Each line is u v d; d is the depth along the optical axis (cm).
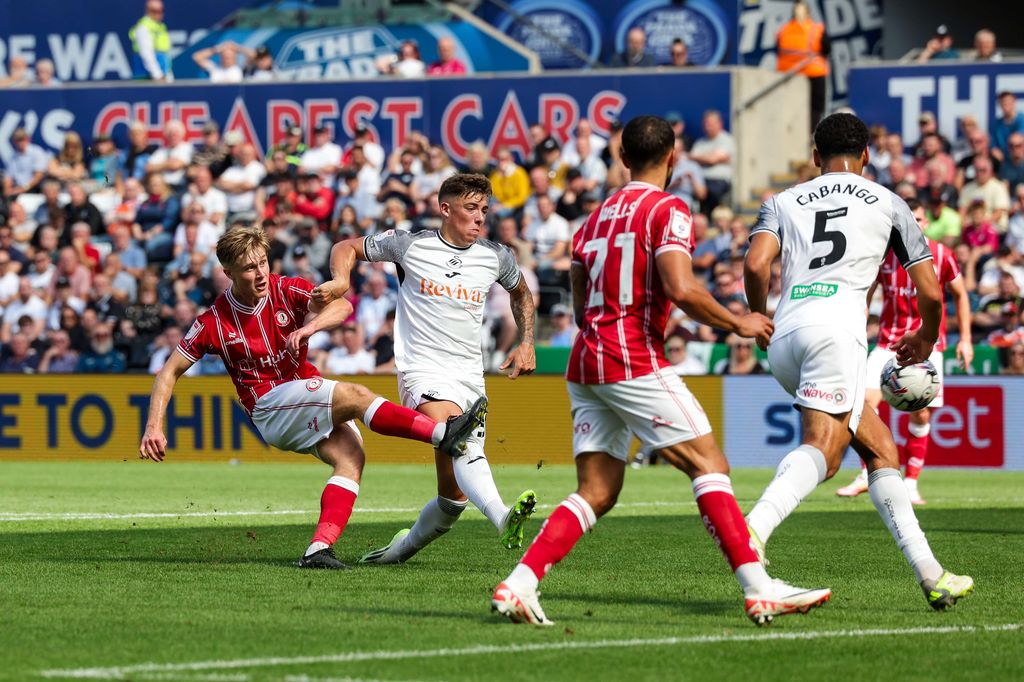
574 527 1638
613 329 1625
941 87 5812
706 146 6000
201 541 2581
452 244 2152
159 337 5947
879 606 1816
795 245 1834
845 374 1769
